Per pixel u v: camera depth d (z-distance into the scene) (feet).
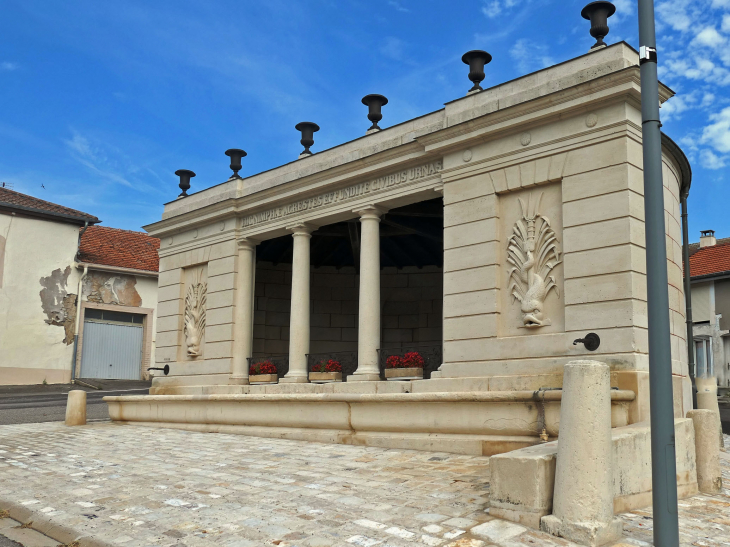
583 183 38.55
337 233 64.13
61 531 23.53
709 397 48.16
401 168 48.78
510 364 40.04
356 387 47.88
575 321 37.76
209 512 25.04
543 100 39.75
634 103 38.32
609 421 21.63
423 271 72.90
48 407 75.82
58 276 104.37
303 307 55.11
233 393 56.80
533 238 40.55
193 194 66.08
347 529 22.16
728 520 24.57
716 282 101.91
